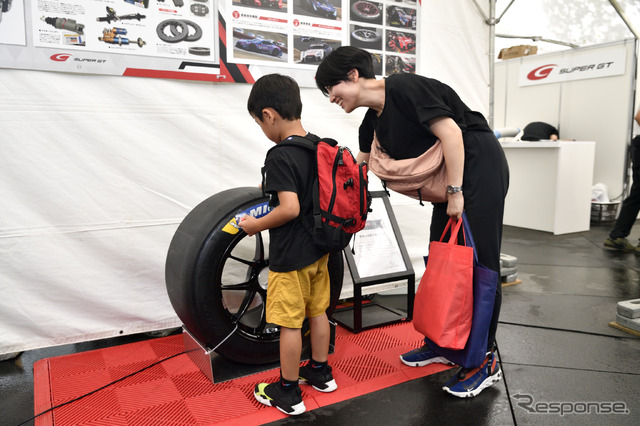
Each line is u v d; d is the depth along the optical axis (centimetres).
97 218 213
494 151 171
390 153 177
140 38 210
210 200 195
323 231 154
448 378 190
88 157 209
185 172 229
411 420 161
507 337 228
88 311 216
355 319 236
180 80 223
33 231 202
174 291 182
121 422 160
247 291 196
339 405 171
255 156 245
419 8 281
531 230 498
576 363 201
